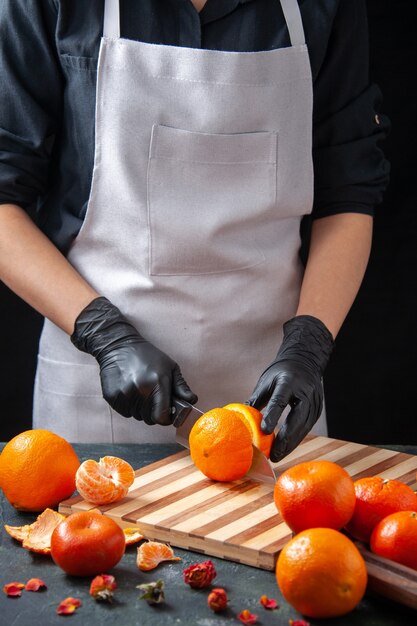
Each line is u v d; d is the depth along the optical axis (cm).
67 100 182
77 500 144
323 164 194
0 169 182
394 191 258
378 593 118
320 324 179
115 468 145
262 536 132
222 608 118
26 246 180
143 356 170
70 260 190
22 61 178
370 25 249
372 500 128
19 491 142
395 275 263
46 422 201
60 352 195
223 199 182
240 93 177
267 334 191
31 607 118
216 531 134
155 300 185
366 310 266
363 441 274
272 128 181
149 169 179
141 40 177
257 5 179
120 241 183
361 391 271
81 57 176
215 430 148
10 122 182
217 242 183
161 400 165
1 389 274
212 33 180
